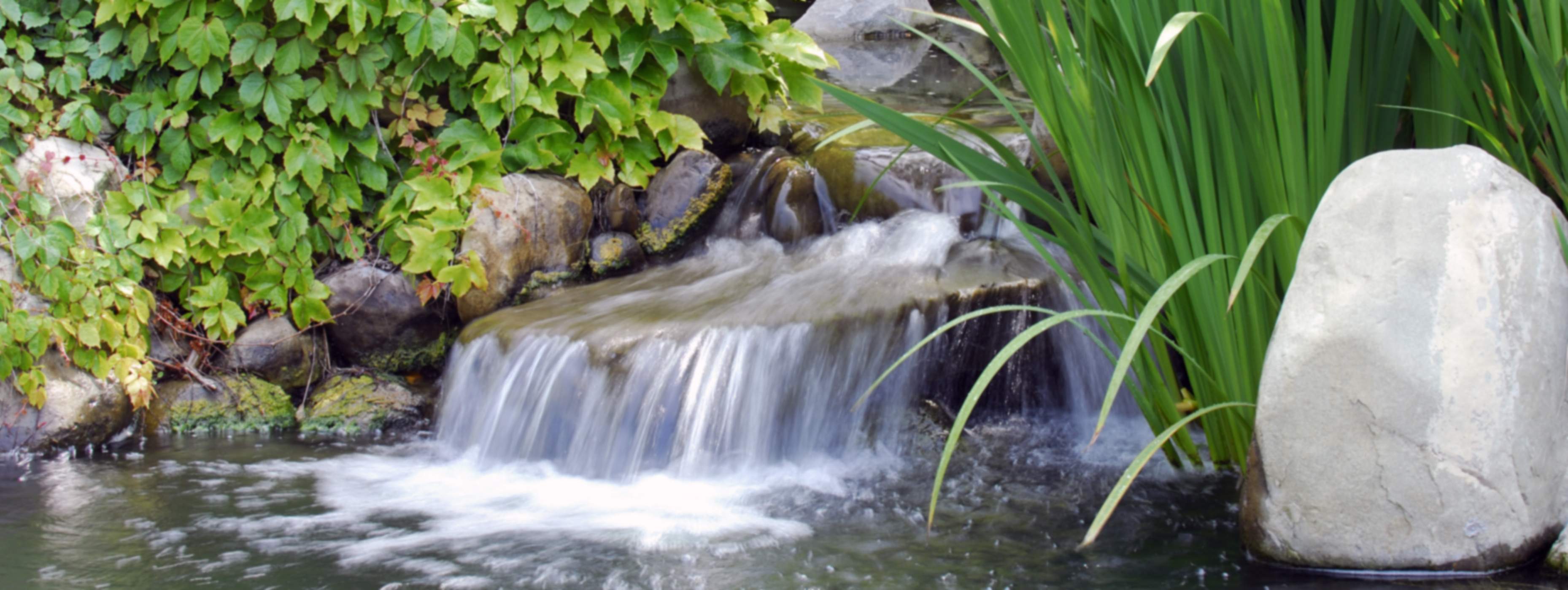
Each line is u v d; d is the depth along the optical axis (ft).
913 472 11.09
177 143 13.48
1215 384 9.02
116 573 8.41
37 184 12.46
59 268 12.34
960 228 14.40
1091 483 10.38
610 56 14.88
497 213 13.94
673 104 15.38
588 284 14.57
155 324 13.47
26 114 12.64
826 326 11.76
